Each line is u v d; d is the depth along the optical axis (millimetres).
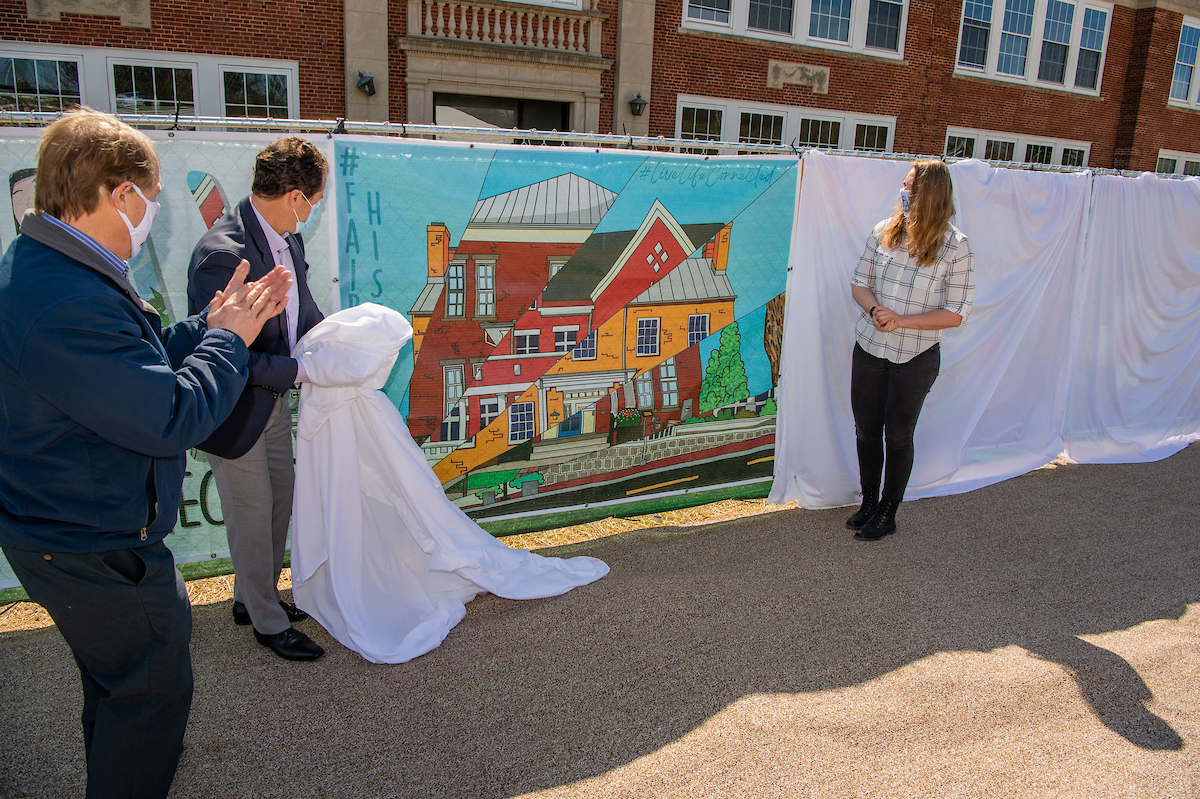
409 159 3064
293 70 11727
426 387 3281
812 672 2615
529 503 3576
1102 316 5055
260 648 2697
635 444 3729
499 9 12602
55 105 10914
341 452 2674
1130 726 2377
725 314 3791
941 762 2186
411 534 2914
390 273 3143
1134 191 4879
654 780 2080
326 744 2197
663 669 2611
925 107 16500
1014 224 4422
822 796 2037
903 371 3582
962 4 16312
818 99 15398
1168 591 3326
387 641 2701
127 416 1447
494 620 2918
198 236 2902
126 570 1575
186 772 2066
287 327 2525
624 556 3551
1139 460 5227
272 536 2648
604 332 3547
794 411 4055
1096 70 18281
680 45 14016
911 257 3492
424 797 1999
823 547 3697
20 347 1396
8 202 2695
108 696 1647
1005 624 2994
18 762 2100
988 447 4809
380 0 11656
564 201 3346
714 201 3639
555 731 2277
